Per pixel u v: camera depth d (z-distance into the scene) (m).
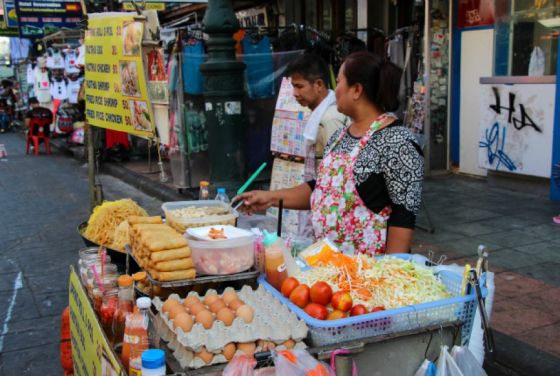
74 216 8.18
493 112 7.45
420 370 1.91
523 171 7.19
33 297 5.15
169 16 11.43
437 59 8.23
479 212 6.53
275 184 5.41
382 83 2.37
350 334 1.88
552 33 6.70
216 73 5.49
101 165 12.14
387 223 2.41
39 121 15.14
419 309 1.95
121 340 2.12
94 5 7.58
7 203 9.20
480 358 2.05
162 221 2.70
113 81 4.71
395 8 8.95
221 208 2.81
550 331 3.70
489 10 7.64
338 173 2.45
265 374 1.68
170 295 2.09
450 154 8.59
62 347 3.15
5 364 3.98
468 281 2.04
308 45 7.24
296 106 5.14
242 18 11.66
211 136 5.68
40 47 17.77
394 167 2.31
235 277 2.24
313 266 2.28
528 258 5.05
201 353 1.74
